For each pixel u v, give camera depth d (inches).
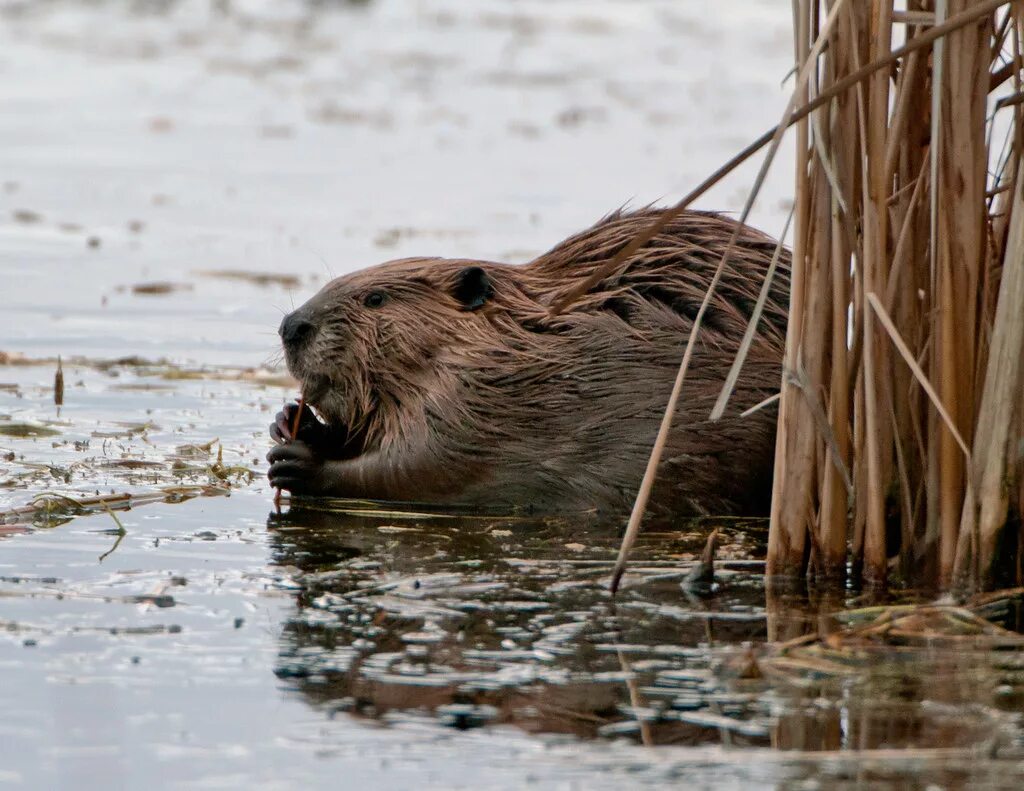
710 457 518.0
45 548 466.6
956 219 416.5
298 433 580.7
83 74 1658.5
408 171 1230.3
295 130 1405.0
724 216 563.5
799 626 402.9
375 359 551.8
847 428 441.7
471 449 534.3
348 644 385.7
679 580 443.8
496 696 354.3
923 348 452.4
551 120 1445.6
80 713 342.0
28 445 589.3
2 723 337.1
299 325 561.9
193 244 985.5
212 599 419.5
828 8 421.4
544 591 431.2
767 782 310.8
